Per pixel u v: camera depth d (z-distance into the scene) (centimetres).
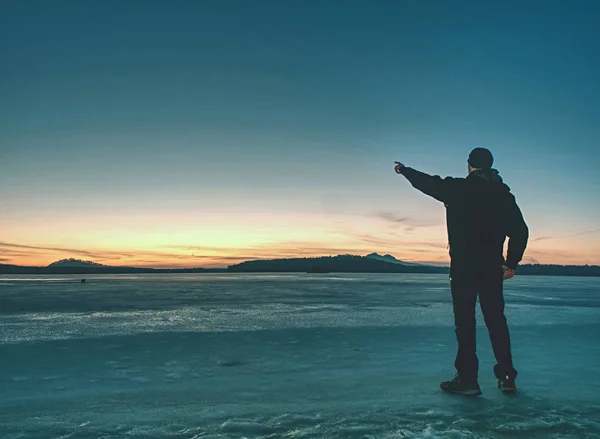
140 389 280
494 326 278
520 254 282
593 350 420
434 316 723
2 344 450
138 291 1655
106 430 205
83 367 344
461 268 279
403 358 381
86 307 892
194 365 351
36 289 1880
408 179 301
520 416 225
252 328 573
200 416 225
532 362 366
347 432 202
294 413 229
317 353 401
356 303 1013
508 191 290
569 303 1056
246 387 285
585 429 207
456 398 259
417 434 199
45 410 236
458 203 289
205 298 1198
